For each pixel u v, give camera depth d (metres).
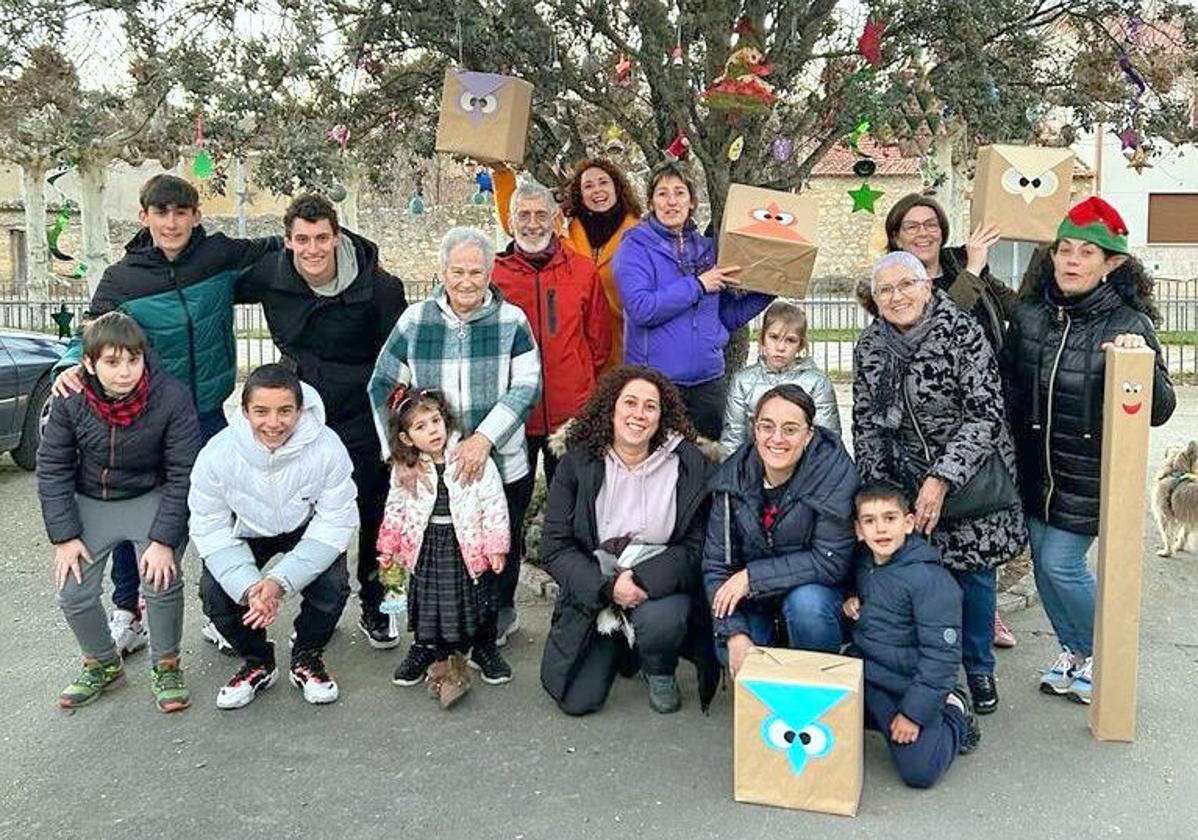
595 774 3.65
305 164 4.82
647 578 3.99
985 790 3.50
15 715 4.17
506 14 5.09
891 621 3.59
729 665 3.84
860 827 3.29
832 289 26.44
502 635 4.82
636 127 6.02
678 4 5.45
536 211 4.69
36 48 5.04
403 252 26.17
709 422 4.77
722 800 3.47
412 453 4.15
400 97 6.21
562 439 4.25
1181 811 3.36
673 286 4.54
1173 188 28.73
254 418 4.02
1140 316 3.88
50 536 4.13
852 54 5.55
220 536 4.15
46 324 17.30
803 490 3.85
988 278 4.46
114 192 27.88
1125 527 3.72
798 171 5.78
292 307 4.56
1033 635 4.86
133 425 4.12
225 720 4.11
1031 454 4.05
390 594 4.31
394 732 3.99
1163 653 4.65
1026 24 5.62
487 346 4.35
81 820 3.39
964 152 8.62
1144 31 5.97
